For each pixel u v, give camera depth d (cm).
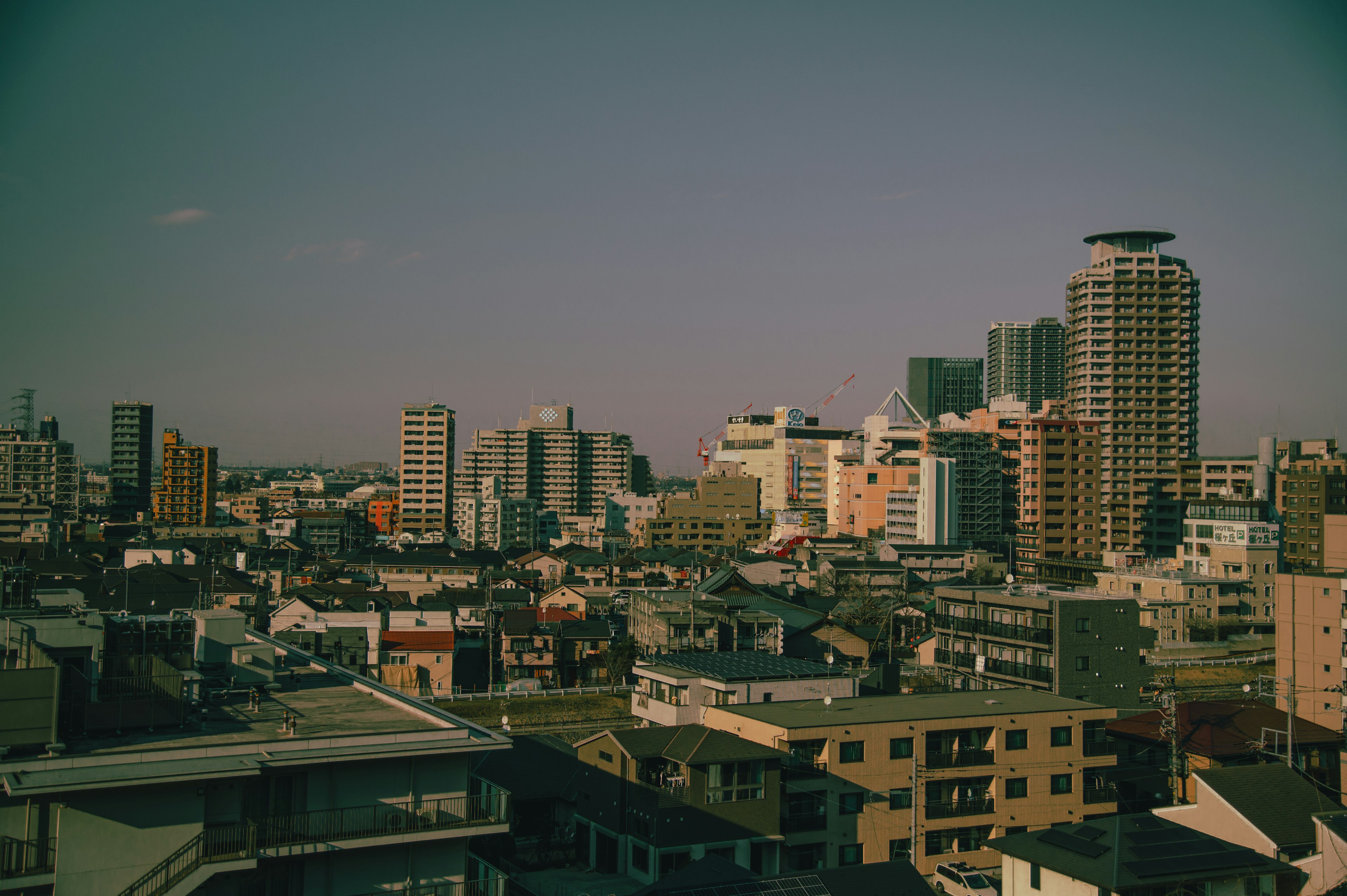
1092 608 6438
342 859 2494
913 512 18175
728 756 4366
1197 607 10875
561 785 5200
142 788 2256
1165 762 5472
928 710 5112
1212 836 3741
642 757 4428
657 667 6088
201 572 11469
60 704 2578
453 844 2612
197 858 2255
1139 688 6462
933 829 4800
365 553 16138
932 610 11188
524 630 9319
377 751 2533
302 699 3177
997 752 4981
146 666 2862
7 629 2794
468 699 7812
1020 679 6600
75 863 2181
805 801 4603
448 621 9456
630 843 4391
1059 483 17550
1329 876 3562
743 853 4341
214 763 2341
